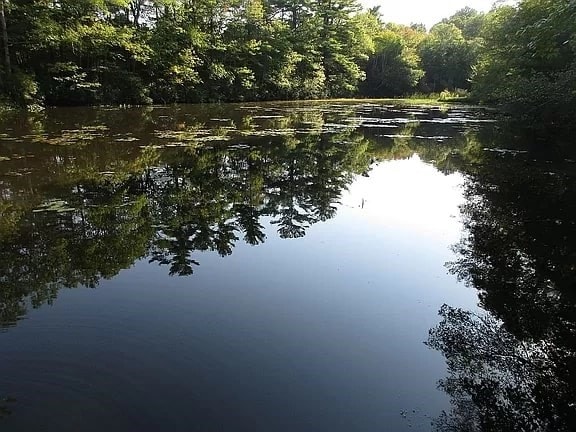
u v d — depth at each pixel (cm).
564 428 304
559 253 621
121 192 858
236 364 351
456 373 359
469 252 622
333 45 4600
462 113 2950
